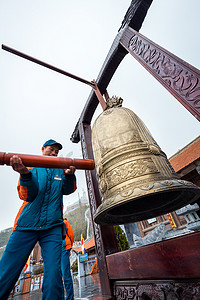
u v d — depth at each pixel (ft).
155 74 5.06
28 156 3.07
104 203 3.43
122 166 3.74
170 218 38.32
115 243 6.71
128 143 4.12
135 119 4.84
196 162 29.09
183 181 3.19
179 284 3.23
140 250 4.23
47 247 3.59
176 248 3.28
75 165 3.45
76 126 11.47
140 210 4.73
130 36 6.55
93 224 7.43
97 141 4.79
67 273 7.61
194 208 15.88
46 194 4.23
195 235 2.97
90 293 9.49
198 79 3.90
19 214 4.15
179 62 4.46
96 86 8.01
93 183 8.09
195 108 3.83
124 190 3.34
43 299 3.01
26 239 3.57
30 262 34.68
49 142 5.30
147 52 5.55
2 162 3.01
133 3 6.73
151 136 4.61
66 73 7.68
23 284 24.49
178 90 4.30
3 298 2.96
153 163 3.65
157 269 3.65
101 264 6.34
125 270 4.77
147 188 3.00
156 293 3.73
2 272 3.11
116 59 7.82
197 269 2.86
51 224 3.84
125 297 4.84
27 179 3.47
